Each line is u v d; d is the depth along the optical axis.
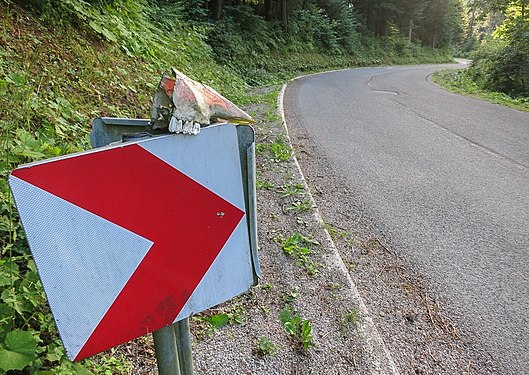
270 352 2.06
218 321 2.03
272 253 2.99
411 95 13.25
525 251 3.38
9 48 3.74
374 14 37.56
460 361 2.21
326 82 16.02
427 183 4.88
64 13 4.96
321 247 3.13
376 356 2.09
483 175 5.24
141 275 1.11
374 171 5.22
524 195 4.60
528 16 17.52
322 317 2.34
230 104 1.26
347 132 7.23
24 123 2.96
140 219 1.09
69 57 4.46
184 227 1.16
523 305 2.70
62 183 0.97
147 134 1.19
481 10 22.33
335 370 1.99
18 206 0.92
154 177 1.08
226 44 14.45
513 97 16.11
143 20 8.03
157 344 1.24
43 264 0.97
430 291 2.81
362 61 29.77
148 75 6.00
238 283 1.30
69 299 1.01
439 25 47.22
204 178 1.16
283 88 12.52
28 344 1.54
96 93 4.31
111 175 1.02
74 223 1.00
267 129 6.57
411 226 3.75
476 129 8.06
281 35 20.36
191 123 1.10
